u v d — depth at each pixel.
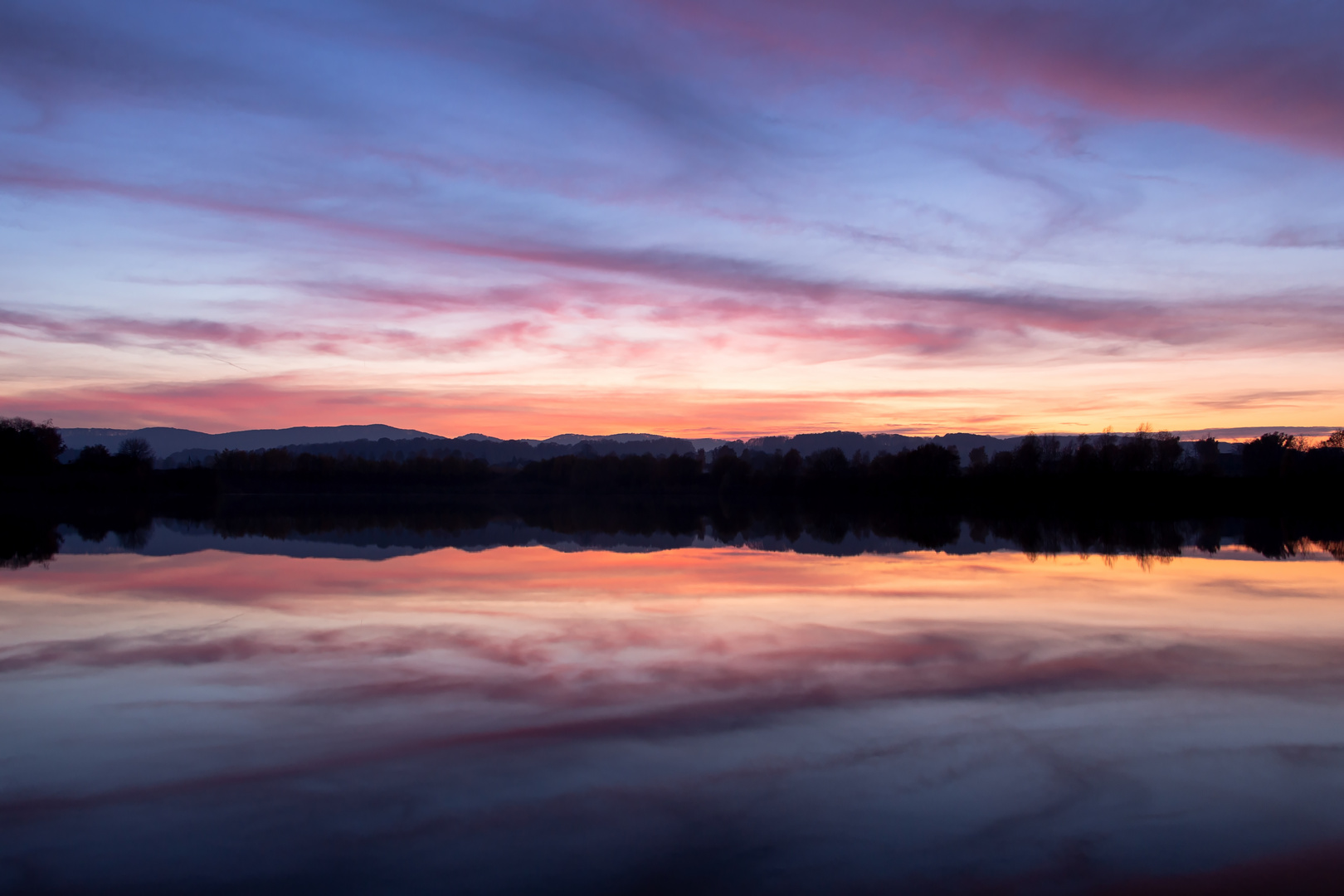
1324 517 80.81
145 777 12.52
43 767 12.93
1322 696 16.84
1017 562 41.31
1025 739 14.23
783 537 58.78
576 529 66.06
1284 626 23.98
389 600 27.95
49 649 20.53
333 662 19.23
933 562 41.53
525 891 9.41
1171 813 11.42
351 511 92.00
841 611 25.98
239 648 20.66
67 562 38.84
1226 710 15.89
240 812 11.35
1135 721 15.22
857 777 12.56
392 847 10.38
